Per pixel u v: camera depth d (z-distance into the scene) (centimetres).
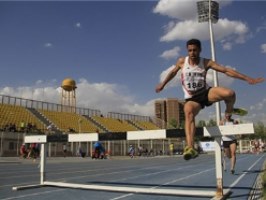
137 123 5688
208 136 561
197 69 479
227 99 463
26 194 656
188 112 469
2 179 975
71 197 616
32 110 3981
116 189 665
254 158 2562
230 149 1061
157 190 625
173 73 505
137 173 1196
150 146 4541
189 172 1224
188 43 475
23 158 2470
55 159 2545
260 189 673
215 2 2648
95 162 2189
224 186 749
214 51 2386
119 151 3938
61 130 3784
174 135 597
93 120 4775
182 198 590
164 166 1667
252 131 518
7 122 3312
